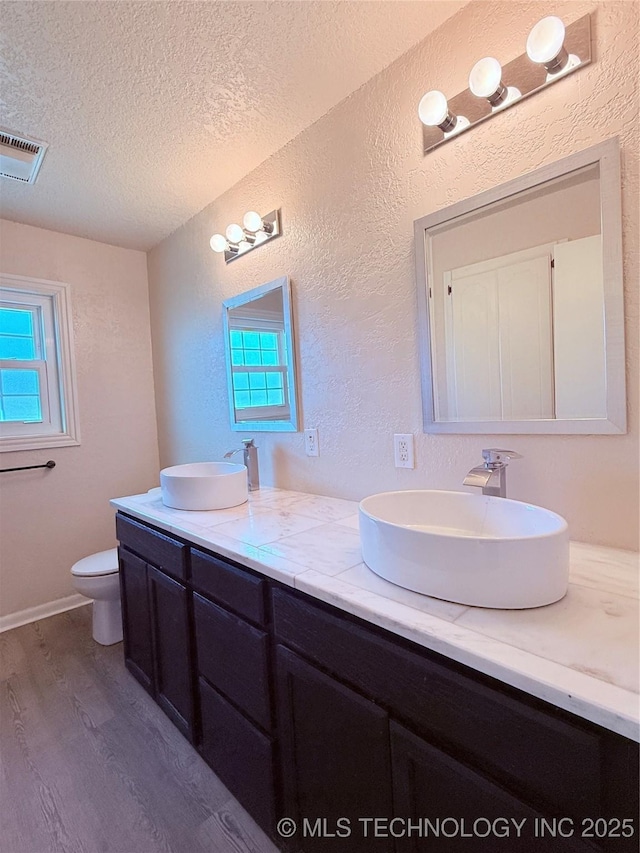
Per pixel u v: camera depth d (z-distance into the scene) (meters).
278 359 1.96
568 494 1.14
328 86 1.51
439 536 0.85
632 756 0.56
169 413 2.88
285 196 1.86
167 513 1.70
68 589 2.67
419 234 1.38
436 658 0.75
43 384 2.63
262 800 1.19
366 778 0.89
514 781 0.66
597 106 1.02
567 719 0.60
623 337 1.02
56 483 2.62
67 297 2.64
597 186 1.04
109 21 1.21
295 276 1.85
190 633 1.46
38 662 2.09
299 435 1.90
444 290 1.34
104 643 2.23
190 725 1.50
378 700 0.85
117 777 1.41
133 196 2.21
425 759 0.77
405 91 1.39
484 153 1.22
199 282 2.48
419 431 1.45
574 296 1.09
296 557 1.14
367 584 0.95
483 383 1.28
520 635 0.72
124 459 2.89
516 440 1.22
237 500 1.76
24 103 1.51
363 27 1.28
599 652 0.67
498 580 0.80
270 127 1.72
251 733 1.20
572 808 0.60
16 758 1.49
